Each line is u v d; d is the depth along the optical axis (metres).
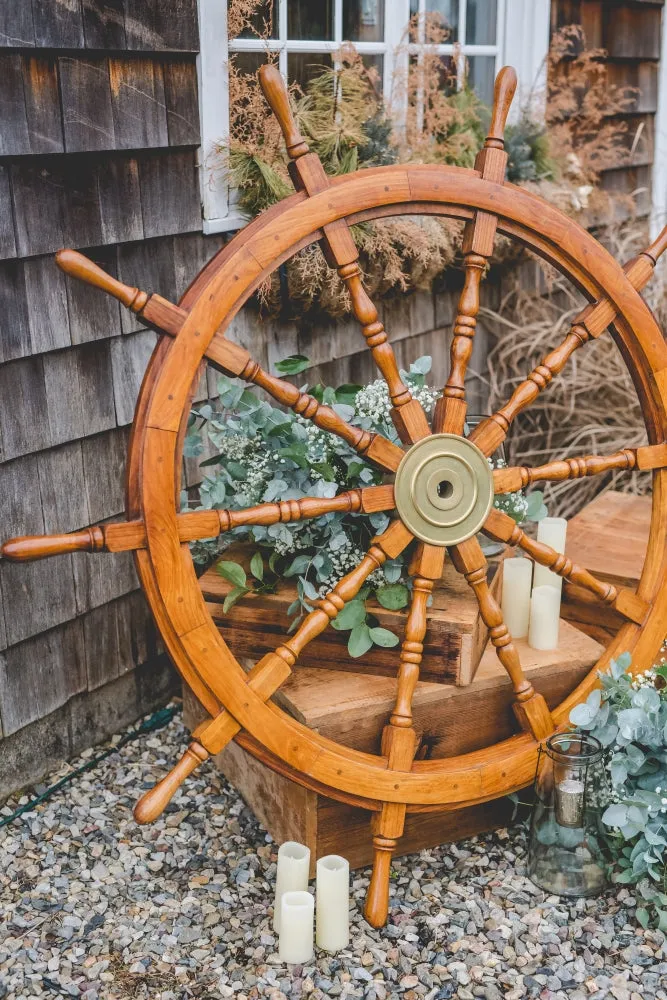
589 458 1.87
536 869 1.85
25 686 2.10
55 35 1.85
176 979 1.62
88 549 1.56
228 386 1.89
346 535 1.94
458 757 1.85
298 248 1.64
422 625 1.77
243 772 2.05
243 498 1.92
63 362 2.04
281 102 1.61
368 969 1.65
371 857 1.89
